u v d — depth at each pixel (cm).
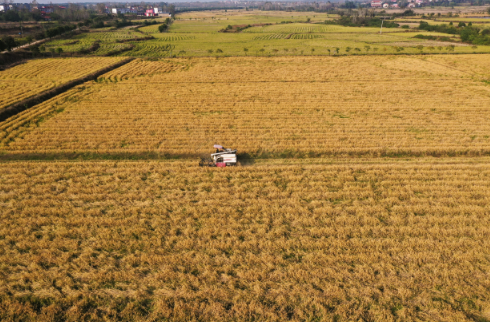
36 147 3456
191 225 2256
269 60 8081
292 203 2486
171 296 1702
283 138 3703
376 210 2397
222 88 5688
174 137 3734
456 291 1711
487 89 5456
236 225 2217
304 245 2039
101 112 4497
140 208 2422
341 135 3747
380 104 4806
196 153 3381
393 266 1867
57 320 1581
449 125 3997
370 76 6406
